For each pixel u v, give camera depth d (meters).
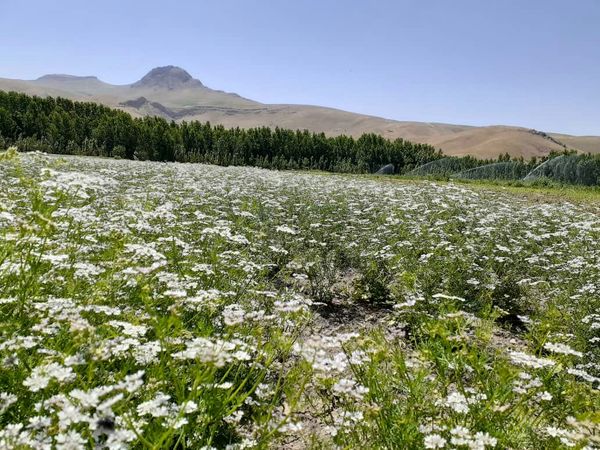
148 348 3.57
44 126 42.78
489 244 9.77
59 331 3.60
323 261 8.50
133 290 5.03
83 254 6.10
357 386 3.57
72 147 41.47
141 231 7.62
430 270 7.67
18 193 9.37
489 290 7.57
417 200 15.72
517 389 3.41
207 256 7.23
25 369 3.12
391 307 7.79
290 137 55.41
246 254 7.75
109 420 2.37
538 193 26.25
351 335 4.01
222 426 3.77
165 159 44.94
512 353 3.74
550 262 9.77
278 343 4.03
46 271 4.62
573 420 3.12
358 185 21.30
